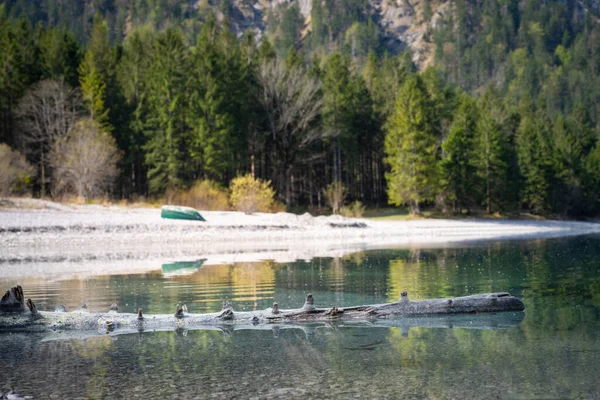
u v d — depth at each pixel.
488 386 9.15
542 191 91.94
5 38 74.56
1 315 13.54
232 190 62.53
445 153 88.69
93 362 10.75
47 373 10.07
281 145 78.69
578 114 131.25
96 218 45.31
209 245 39.28
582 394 8.77
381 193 97.94
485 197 85.62
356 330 13.21
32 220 42.31
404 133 74.75
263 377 9.70
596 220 97.69
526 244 41.03
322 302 16.91
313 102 78.88
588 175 105.69
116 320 13.75
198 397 8.74
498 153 85.25
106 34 97.81
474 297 15.11
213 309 15.83
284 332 13.09
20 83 71.44
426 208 85.56
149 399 8.67
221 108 73.56
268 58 82.31
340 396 8.73
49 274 23.81
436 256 31.33
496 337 12.34
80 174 57.81
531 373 9.80
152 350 11.59
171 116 70.69
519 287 19.41
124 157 76.19
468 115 85.00
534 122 113.75
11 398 8.80
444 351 11.24
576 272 23.58
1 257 31.03
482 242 43.31
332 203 74.25
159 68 74.81
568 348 11.36
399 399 8.58
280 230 48.56
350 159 86.94
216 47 80.44
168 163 69.88
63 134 68.12
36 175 66.75
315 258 30.42
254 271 24.67
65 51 79.31
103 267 26.47
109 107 78.25
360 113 88.56
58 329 13.48
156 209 54.41
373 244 40.97
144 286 20.27
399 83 93.12
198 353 11.30
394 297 17.70
